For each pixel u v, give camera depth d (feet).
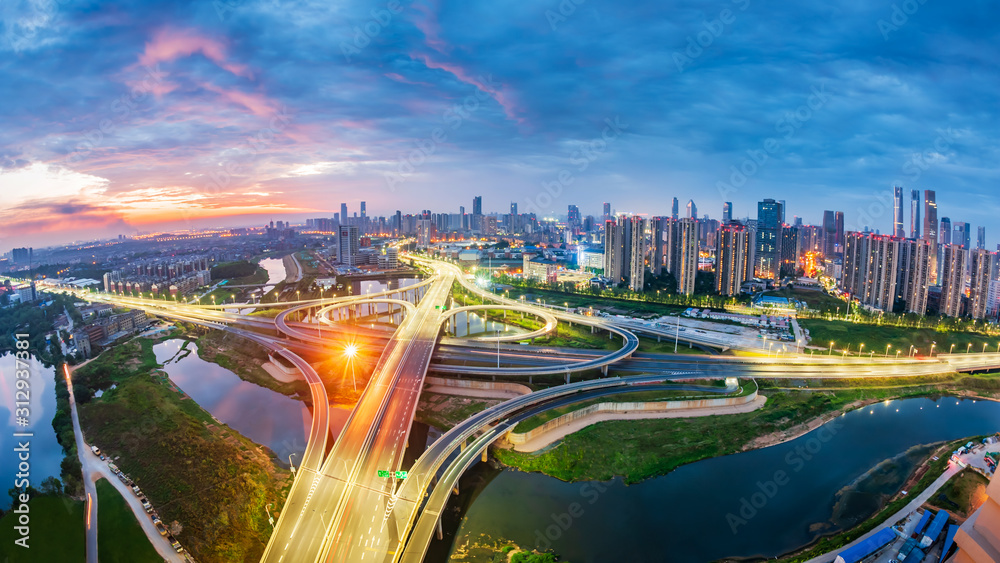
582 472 531.91
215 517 442.91
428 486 469.98
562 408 637.71
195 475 501.97
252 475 504.43
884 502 479.82
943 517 419.54
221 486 484.33
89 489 484.33
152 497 471.62
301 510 419.54
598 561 406.82
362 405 605.31
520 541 429.38
